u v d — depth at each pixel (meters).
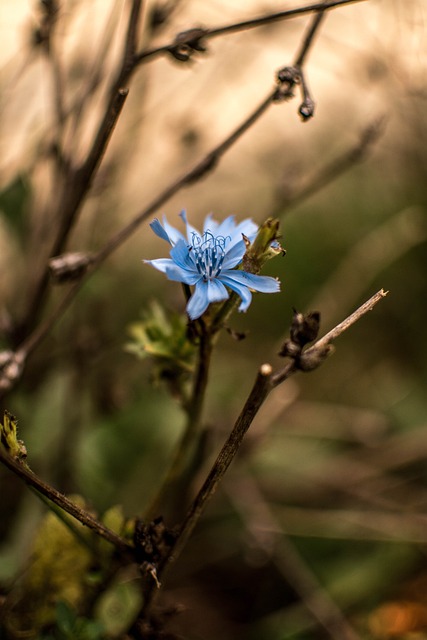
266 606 0.51
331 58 0.81
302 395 0.66
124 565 0.36
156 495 0.36
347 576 0.51
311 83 0.85
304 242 0.74
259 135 0.82
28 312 0.43
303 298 0.72
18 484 0.48
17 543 0.45
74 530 0.35
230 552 0.52
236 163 0.80
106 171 0.48
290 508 0.56
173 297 0.47
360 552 0.52
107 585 0.37
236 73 0.73
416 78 0.65
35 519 0.46
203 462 0.42
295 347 0.31
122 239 0.39
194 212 0.79
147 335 0.36
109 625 0.40
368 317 0.70
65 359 0.50
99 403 0.49
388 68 0.66
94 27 0.65
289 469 0.56
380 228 0.69
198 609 0.51
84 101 0.46
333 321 0.68
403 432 0.61
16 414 0.47
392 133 0.75
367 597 0.50
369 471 0.55
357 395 0.66
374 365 0.67
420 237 0.66
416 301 0.69
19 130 0.60
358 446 0.60
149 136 0.63
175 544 0.33
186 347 0.35
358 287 0.65
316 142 0.79
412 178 0.74
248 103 0.83
